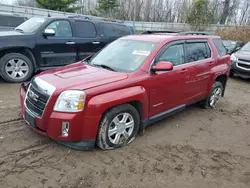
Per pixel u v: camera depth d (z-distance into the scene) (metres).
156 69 3.69
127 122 3.58
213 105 5.75
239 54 9.70
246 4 31.20
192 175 3.12
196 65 4.71
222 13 30.55
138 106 3.66
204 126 4.70
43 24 6.73
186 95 4.63
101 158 3.29
